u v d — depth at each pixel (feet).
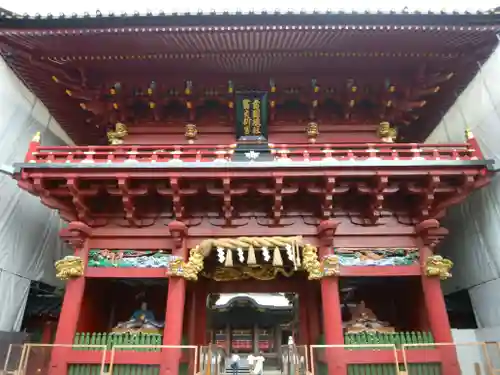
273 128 44.32
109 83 42.65
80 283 35.37
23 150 47.47
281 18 35.09
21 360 31.99
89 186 36.09
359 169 34.22
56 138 55.36
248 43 37.81
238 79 42.37
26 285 47.01
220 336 114.32
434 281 35.45
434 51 39.68
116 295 45.42
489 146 44.32
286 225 37.29
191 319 45.21
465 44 38.88
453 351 33.19
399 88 43.09
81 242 36.17
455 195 35.96
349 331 36.06
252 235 36.86
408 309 41.73
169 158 40.96
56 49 38.78
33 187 34.19
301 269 43.70
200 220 37.42
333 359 32.94
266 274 44.09
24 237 46.50
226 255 36.88
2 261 42.06
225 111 44.75
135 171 34.09
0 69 41.45
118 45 38.24
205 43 37.76
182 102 43.86
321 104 44.39
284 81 42.16
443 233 35.94
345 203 38.14
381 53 39.70
